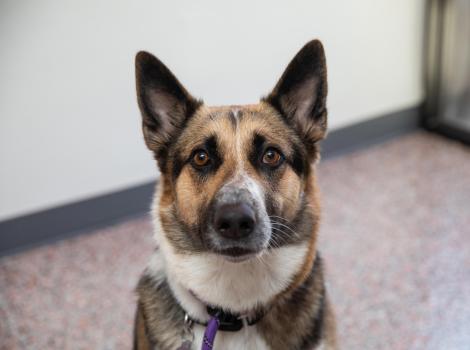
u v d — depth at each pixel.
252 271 0.45
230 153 0.47
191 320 0.47
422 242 0.86
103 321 0.73
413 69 1.20
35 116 0.84
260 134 0.47
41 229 0.89
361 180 1.06
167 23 0.90
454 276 0.79
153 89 0.50
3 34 0.78
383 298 0.75
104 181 0.93
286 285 0.47
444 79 1.20
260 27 0.99
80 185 0.91
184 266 0.46
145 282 0.51
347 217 0.94
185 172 0.48
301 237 0.48
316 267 0.52
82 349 0.68
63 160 0.88
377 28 1.12
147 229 0.93
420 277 0.79
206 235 0.44
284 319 0.48
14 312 0.75
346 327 0.70
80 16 0.83
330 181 1.05
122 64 0.89
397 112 1.22
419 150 1.17
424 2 1.16
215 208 0.43
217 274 0.45
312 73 0.50
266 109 0.50
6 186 0.85
